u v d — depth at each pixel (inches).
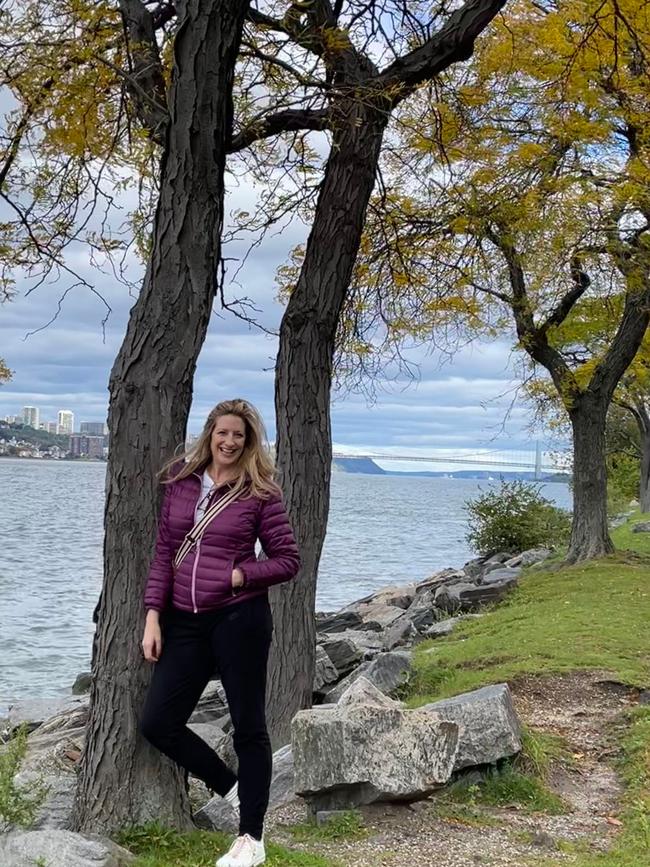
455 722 238.1
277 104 297.4
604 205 610.2
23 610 977.5
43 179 332.5
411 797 224.2
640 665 388.2
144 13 276.7
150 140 284.2
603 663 387.2
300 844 206.8
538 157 580.1
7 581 1212.5
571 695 353.7
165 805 191.2
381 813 223.5
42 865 153.5
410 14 325.4
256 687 175.0
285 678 343.9
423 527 3004.4
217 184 203.0
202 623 174.6
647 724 301.7
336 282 341.1
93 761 190.5
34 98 305.7
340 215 334.3
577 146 584.1
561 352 828.6
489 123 572.7
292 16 319.0
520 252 650.8
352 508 4517.7
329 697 412.2
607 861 198.4
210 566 172.9
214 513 174.2
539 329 729.6
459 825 221.5
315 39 311.0
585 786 260.8
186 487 178.7
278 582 175.2
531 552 920.3
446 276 556.7
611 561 714.2
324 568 1595.7
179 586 175.3
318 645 478.9
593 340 797.2
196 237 199.9
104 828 186.2
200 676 177.2
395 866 193.0
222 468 178.5
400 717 225.1
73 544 1808.6
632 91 593.9
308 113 311.4
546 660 398.6
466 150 536.1
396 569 1598.2
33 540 1868.8
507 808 239.0
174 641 176.7
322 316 341.7
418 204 544.7
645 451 1456.7
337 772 221.8
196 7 196.9
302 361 343.9
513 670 382.9
